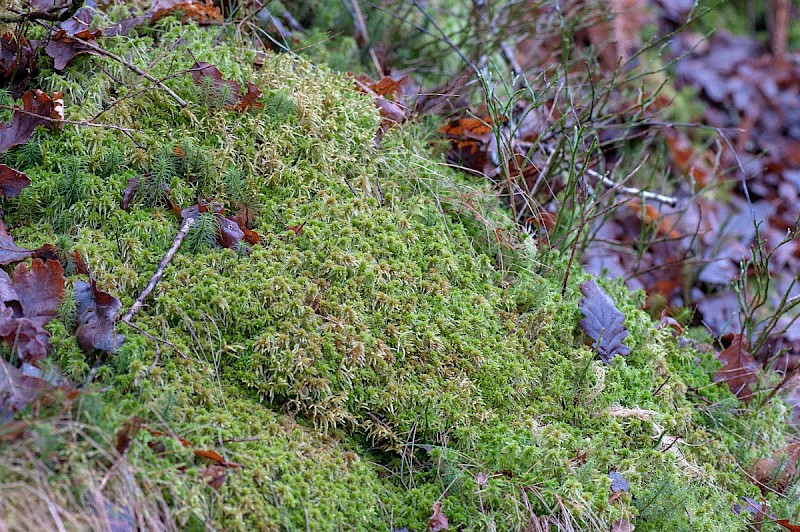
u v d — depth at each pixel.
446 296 2.07
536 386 2.06
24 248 1.98
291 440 1.96
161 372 1.94
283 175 2.09
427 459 2.00
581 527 1.96
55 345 1.92
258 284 2.01
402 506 1.96
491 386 2.04
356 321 2.02
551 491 1.97
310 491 1.92
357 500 1.94
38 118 2.05
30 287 1.94
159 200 2.05
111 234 2.01
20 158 2.04
